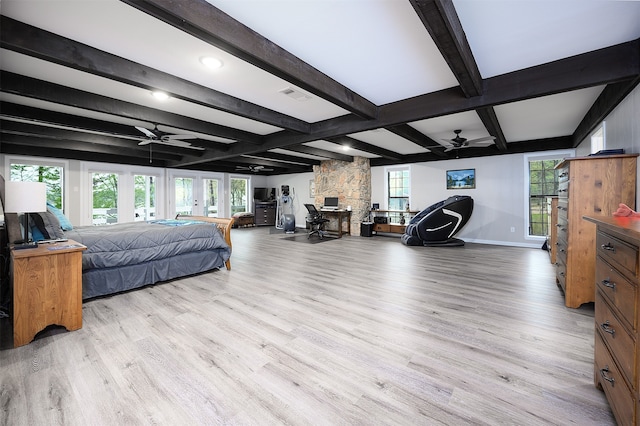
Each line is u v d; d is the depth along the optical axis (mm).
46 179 6449
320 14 1822
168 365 1873
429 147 5762
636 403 1101
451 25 1735
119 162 7320
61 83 2803
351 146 5629
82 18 1824
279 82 2852
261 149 5227
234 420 1419
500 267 4434
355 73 2676
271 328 2393
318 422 1406
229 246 4383
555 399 1537
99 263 3059
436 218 6230
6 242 2691
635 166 2492
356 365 1871
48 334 2293
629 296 1180
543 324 2432
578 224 2723
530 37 2129
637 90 2430
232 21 1843
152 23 1886
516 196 6328
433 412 1462
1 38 1792
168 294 3236
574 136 5156
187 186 9188
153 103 3428
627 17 1896
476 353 1997
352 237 7863
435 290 3348
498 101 2744
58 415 1450
